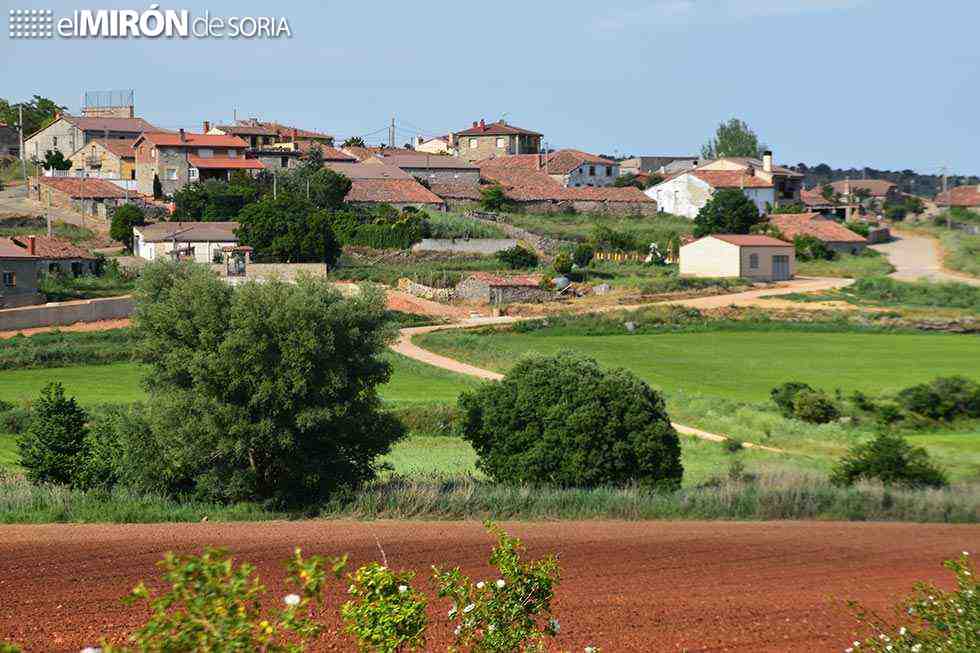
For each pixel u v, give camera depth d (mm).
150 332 138500
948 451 172500
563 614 76375
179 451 128625
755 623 75062
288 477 132375
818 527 118250
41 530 106188
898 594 85500
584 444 138875
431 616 73312
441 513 121062
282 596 77188
